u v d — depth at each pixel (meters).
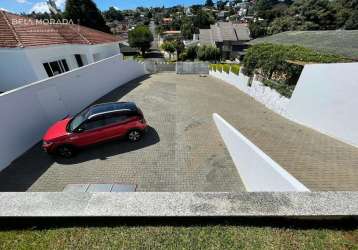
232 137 7.25
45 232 2.79
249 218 2.79
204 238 2.65
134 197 2.99
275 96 12.03
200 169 6.98
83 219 2.87
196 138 8.91
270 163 4.59
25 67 12.77
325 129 8.41
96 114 7.79
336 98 7.68
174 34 84.50
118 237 2.70
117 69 17.89
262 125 9.84
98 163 7.38
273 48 13.10
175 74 29.02
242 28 50.53
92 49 18.55
